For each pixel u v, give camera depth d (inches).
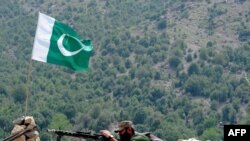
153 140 681.6
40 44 948.6
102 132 672.4
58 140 750.5
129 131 682.2
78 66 957.2
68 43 954.1
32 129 816.3
